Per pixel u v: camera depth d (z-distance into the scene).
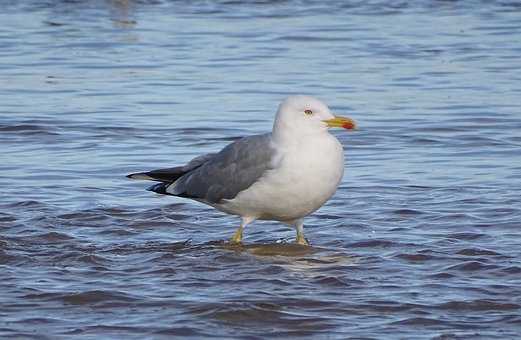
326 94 22.83
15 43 28.78
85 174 16.89
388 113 21.11
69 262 12.42
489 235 13.45
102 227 14.00
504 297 11.12
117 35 30.03
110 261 12.49
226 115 21.03
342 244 13.26
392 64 25.94
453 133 19.53
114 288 11.42
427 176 16.64
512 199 15.13
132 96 22.77
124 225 14.11
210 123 20.41
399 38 29.31
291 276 11.91
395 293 11.28
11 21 32.16
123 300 11.05
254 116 20.94
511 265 12.16
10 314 10.66
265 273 12.05
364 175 16.72
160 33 30.34
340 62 26.23
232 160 13.05
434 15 32.94
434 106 21.67
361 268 12.20
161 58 26.89
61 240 13.38
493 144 18.69
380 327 10.32
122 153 18.27
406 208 14.78
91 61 26.52
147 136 19.44
